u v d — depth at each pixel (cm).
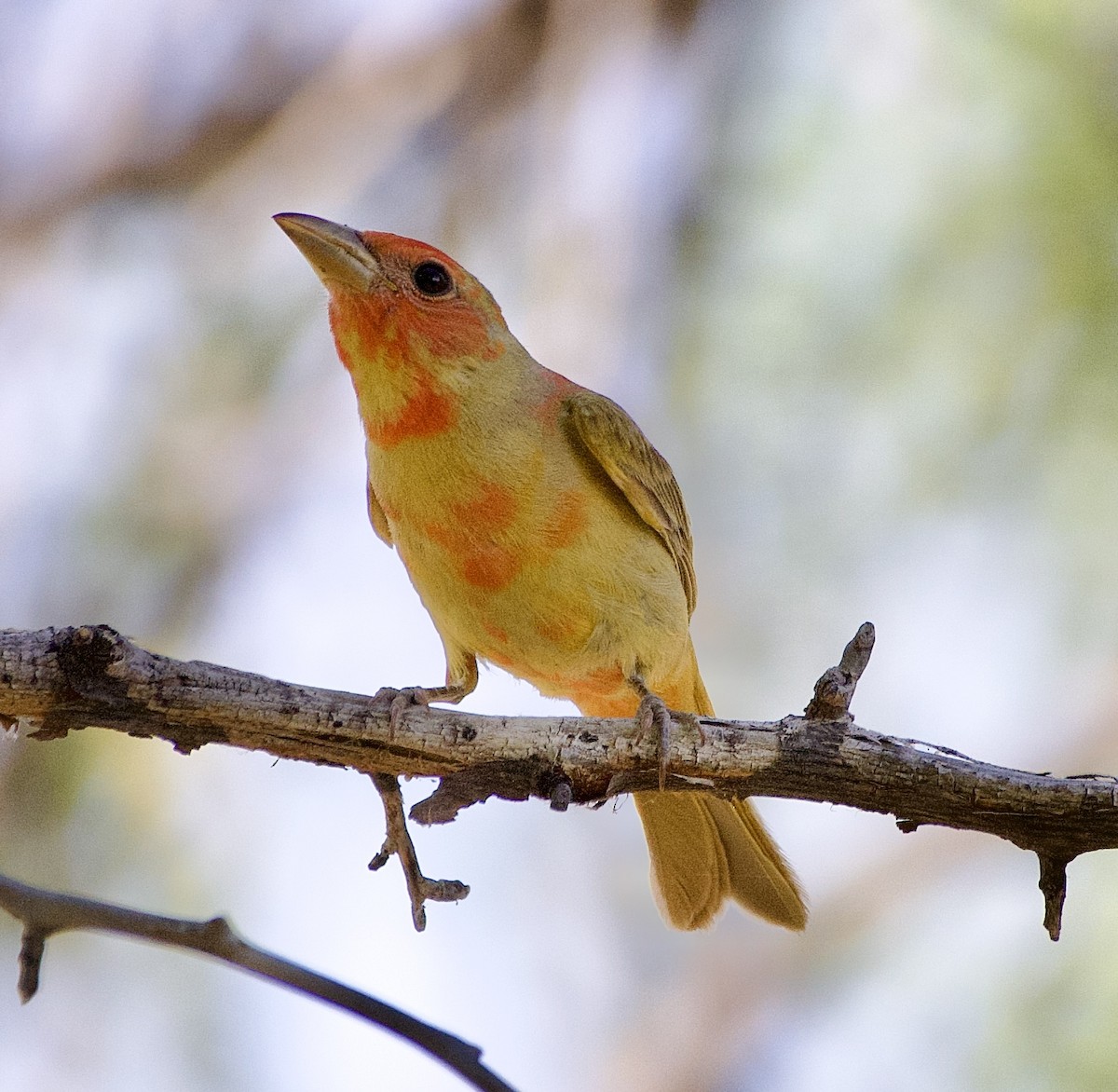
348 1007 512
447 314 931
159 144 1367
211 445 1294
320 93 1357
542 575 927
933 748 806
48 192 1361
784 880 1041
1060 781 788
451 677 1000
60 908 504
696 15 1267
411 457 925
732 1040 1329
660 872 1055
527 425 937
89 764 1166
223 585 1280
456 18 1338
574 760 800
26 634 718
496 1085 507
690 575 1027
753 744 811
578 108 1275
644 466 959
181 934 506
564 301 1242
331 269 934
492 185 1295
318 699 767
